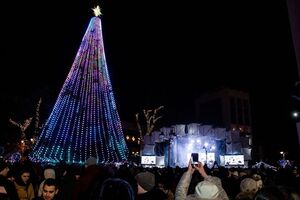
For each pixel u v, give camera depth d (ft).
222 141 130.21
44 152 96.58
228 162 124.67
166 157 129.49
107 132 110.01
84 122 104.17
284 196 10.28
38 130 108.58
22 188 26.08
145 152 126.11
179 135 130.00
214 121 248.32
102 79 112.88
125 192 10.96
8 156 89.10
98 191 11.84
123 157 113.39
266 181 30.12
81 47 112.37
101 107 110.63
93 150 103.71
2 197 17.74
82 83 109.19
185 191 15.44
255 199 10.30
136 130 201.26
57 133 99.45
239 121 239.71
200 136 129.90
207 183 14.02
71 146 99.71
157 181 27.17
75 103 105.81
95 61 112.27
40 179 35.04
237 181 28.86
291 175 19.02
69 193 21.93
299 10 30.78
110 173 20.20
